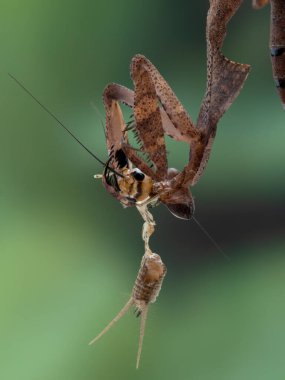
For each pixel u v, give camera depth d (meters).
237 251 0.50
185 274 0.49
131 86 0.61
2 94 0.60
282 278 0.47
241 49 0.56
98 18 0.62
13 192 0.57
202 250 0.50
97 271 0.50
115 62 0.61
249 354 0.43
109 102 0.22
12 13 0.62
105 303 0.48
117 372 0.43
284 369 0.42
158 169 0.21
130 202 0.21
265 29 0.55
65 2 0.62
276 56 0.22
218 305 0.46
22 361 0.47
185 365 0.43
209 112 0.21
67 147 0.57
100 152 0.54
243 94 0.55
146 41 0.61
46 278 0.50
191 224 0.51
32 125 0.58
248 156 0.53
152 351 0.44
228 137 0.54
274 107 0.54
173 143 0.47
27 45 0.61
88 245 0.53
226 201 0.51
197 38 0.60
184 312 0.46
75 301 0.48
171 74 0.60
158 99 0.21
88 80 0.61
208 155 0.21
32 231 0.55
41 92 0.60
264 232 0.51
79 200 0.56
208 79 0.21
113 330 0.44
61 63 0.61
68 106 0.60
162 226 0.51
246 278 0.48
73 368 0.44
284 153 0.53
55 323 0.47
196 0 0.60
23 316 0.49
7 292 0.50
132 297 0.21
